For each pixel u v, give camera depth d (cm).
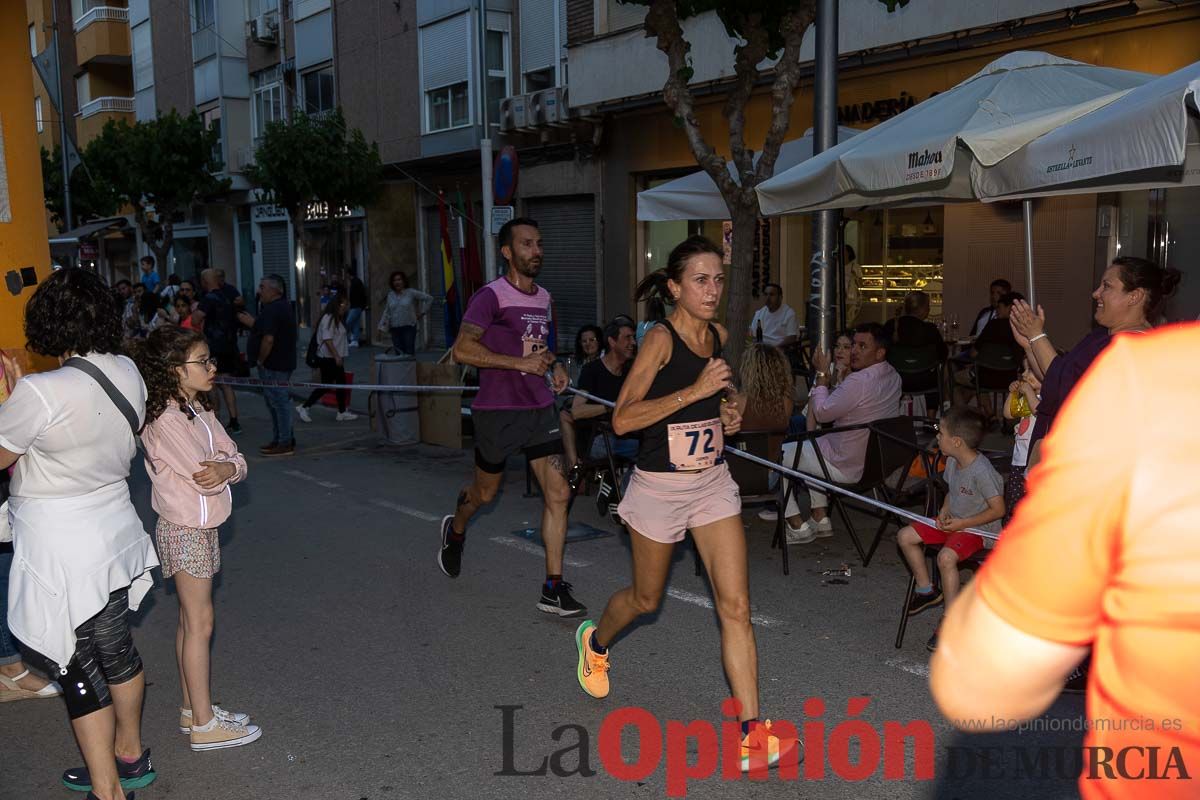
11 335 520
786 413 631
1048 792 354
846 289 1405
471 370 1049
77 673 342
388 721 424
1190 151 566
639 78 1609
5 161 516
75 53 3956
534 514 772
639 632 519
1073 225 1117
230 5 2988
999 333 961
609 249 1772
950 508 485
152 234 2969
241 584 620
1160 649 119
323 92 2603
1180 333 123
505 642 512
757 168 870
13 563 340
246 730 407
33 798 373
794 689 445
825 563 633
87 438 336
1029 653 122
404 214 2352
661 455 382
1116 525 118
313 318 2797
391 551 684
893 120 700
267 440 1147
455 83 2081
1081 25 1072
